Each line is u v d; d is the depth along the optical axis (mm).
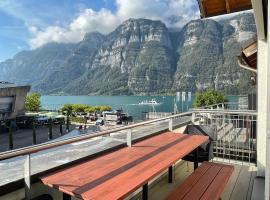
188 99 22531
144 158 3566
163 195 4488
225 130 7266
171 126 5961
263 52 4898
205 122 7621
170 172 4977
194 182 3564
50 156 3432
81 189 2512
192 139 4887
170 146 4305
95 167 3168
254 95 11844
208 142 5324
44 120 28750
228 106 16547
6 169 2996
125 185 2604
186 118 7504
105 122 33125
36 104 38000
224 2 5516
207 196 3139
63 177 2832
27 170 2719
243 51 7812
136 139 4656
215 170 4043
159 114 23531
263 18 3988
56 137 23641
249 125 6500
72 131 26281
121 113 34938
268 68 2012
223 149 6500
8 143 20859
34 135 20828
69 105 41031
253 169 5730
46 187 3006
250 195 4465
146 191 3488
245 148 6301
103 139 4504
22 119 27016
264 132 4973
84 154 3543
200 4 5570
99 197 2338
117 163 3330
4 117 25844
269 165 2082
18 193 2715
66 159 3309
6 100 25922
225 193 4555
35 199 2814
